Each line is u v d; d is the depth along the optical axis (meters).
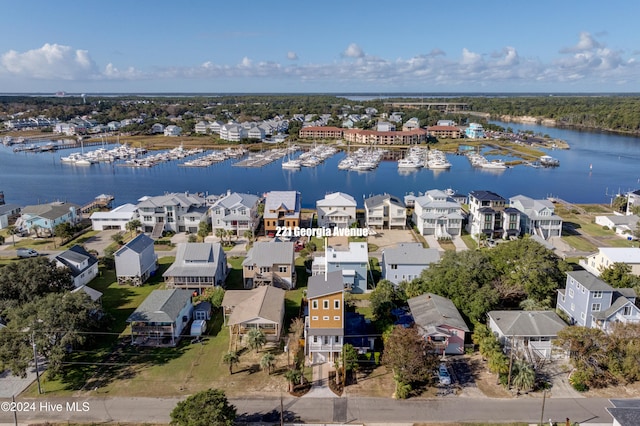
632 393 46.31
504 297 61.72
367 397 46.09
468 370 50.31
